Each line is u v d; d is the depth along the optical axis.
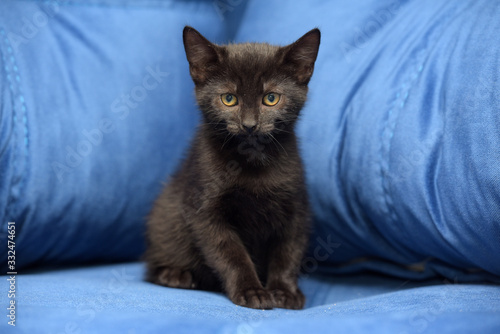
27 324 0.49
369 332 0.47
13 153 0.68
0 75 0.69
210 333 0.48
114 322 0.49
